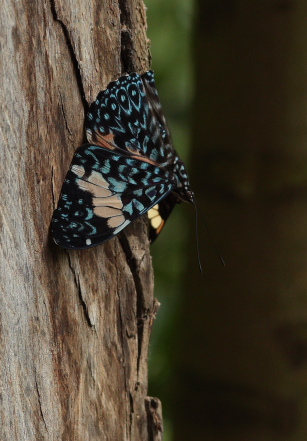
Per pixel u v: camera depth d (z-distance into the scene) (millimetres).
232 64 1219
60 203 1097
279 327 1221
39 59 1095
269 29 1212
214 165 1224
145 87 1122
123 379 1139
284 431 1224
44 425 1106
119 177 1102
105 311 1126
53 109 1100
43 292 1101
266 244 1219
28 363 1100
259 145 1216
